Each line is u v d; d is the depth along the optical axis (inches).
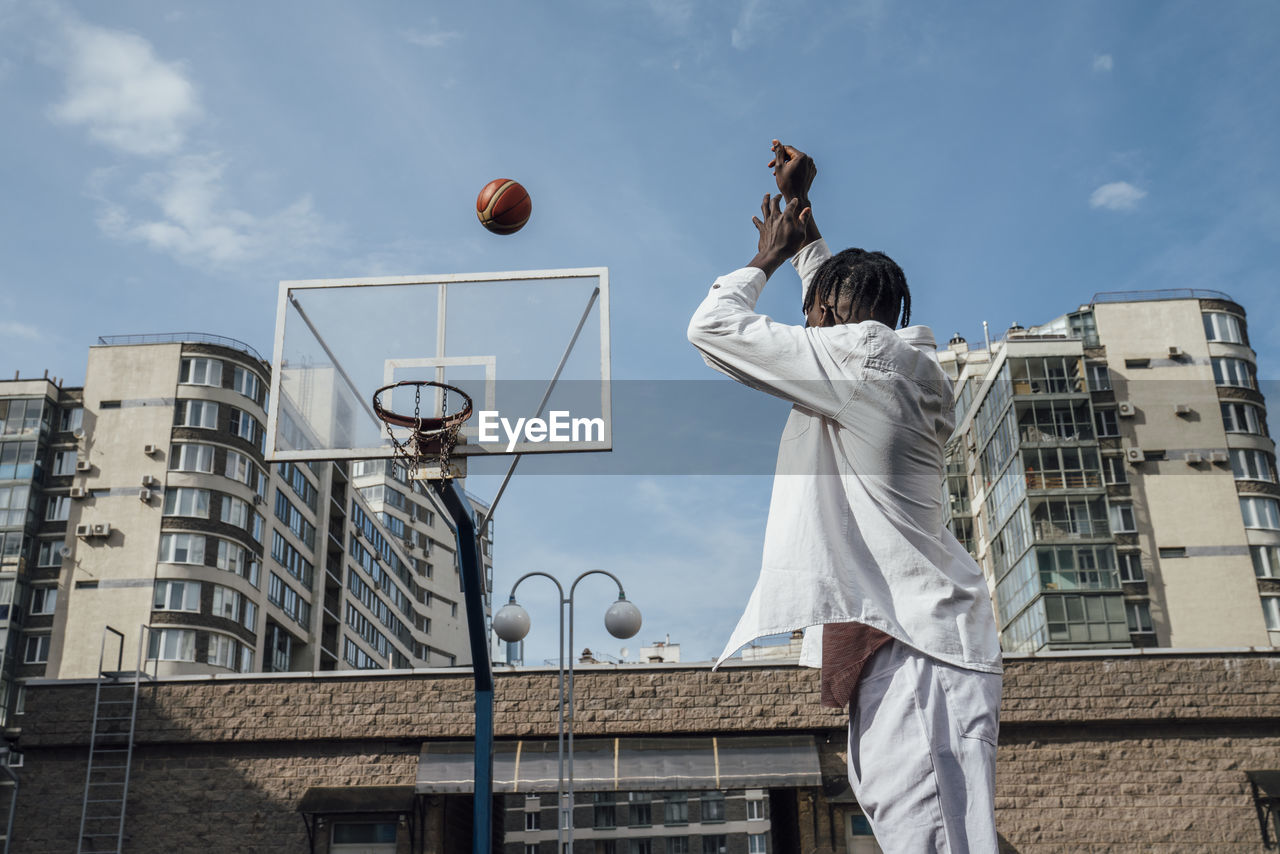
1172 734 821.2
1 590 2209.6
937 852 81.3
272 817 832.3
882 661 87.0
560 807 705.0
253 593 2335.1
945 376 93.7
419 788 816.9
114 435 2342.5
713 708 837.2
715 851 3144.7
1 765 869.2
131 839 827.4
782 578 88.5
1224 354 2174.0
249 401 2426.2
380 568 3189.0
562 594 750.5
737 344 92.8
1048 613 1822.1
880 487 88.8
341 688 853.8
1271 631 1993.1
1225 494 2080.5
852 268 98.7
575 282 425.7
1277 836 792.3
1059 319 2299.5
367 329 420.2
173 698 855.1
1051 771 818.2
